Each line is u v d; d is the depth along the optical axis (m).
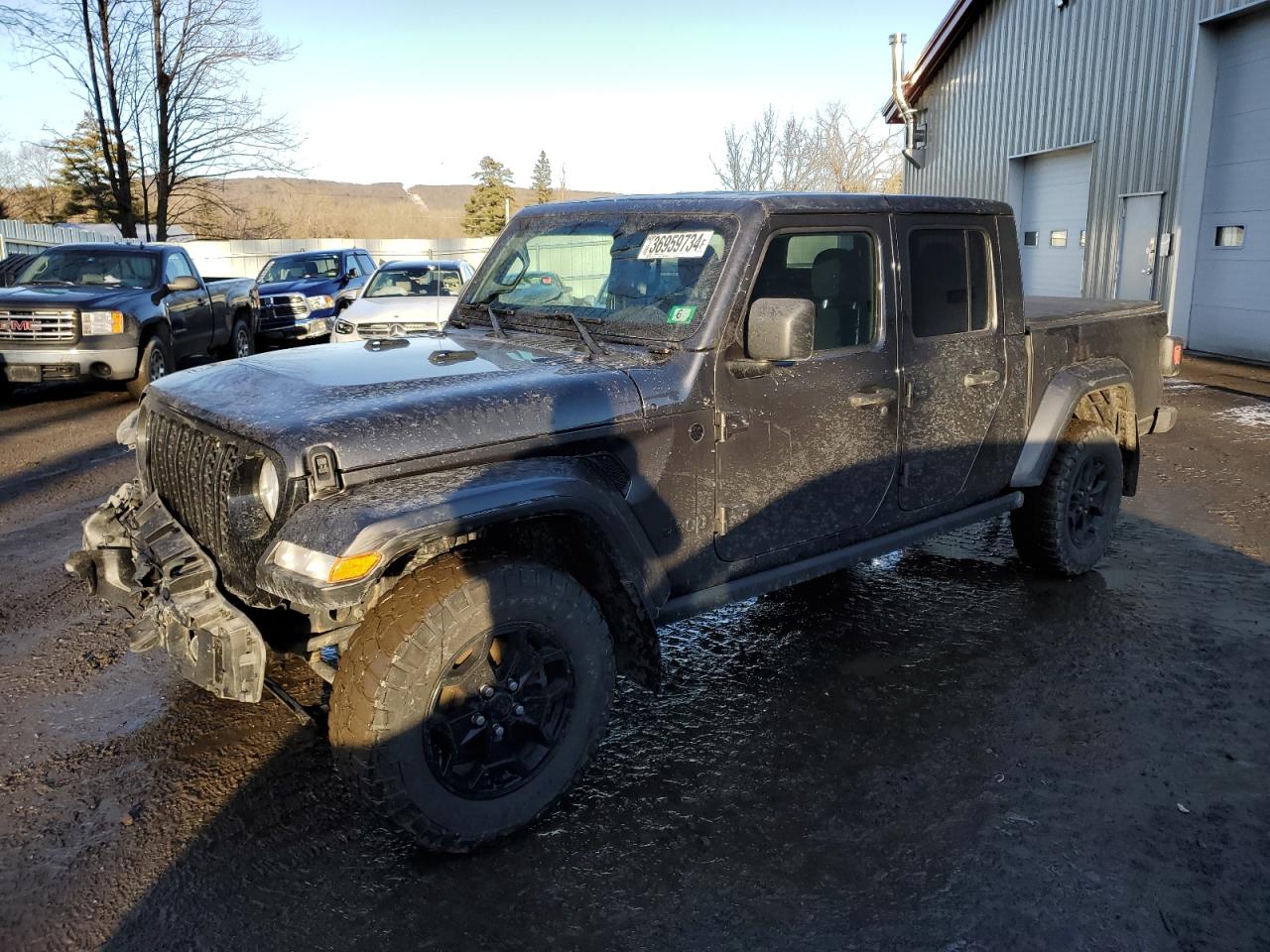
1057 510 4.86
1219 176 12.47
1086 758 3.42
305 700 3.92
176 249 12.59
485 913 2.67
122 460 8.24
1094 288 14.68
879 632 4.56
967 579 5.21
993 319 4.39
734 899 2.72
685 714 3.82
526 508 2.74
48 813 3.15
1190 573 5.22
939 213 4.08
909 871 2.83
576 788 3.29
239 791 3.28
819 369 3.66
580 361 3.39
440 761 2.83
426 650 2.68
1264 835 2.96
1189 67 12.52
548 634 2.94
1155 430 5.68
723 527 3.50
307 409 2.83
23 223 22.33
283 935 2.59
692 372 3.32
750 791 3.26
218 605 2.77
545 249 4.07
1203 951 2.49
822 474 3.75
